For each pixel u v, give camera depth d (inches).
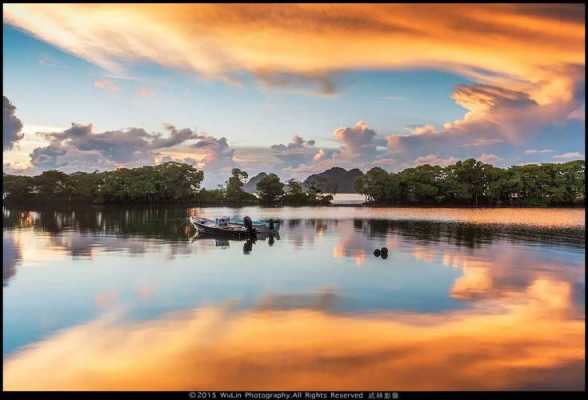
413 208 5969.5
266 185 7244.1
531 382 585.0
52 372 611.5
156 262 1414.9
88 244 1852.9
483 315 855.7
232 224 2427.4
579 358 655.1
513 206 6412.4
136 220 3280.0
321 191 7401.6
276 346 695.7
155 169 6870.1
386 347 693.9
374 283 1119.0
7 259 1460.4
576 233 2367.1
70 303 929.5
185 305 916.6
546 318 838.5
